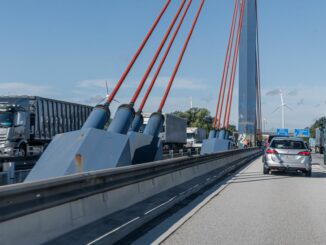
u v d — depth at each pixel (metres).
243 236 8.23
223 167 25.75
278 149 21.91
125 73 14.58
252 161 39.12
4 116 24.55
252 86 71.25
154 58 16.30
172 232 8.54
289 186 17.02
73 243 6.65
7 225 5.60
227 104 35.81
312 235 8.43
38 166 10.74
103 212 8.63
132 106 14.33
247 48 72.50
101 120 12.95
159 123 16.97
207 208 11.51
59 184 6.86
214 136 33.00
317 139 71.75
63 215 7.07
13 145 24.72
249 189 15.89
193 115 130.12
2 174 12.27
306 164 21.52
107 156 11.05
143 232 8.53
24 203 5.95
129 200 10.24
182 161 15.94
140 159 14.70
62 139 11.22
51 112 28.89
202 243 7.65
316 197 13.89
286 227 9.15
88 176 7.93
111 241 7.46
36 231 6.23
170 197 12.37
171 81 18.42
